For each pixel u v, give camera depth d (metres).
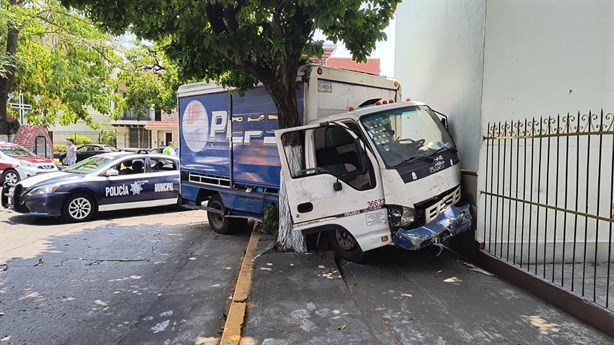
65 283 5.69
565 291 4.41
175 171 11.41
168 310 4.82
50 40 22.77
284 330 3.97
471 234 6.11
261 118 7.40
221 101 8.20
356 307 4.49
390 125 5.80
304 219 5.91
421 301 4.67
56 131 38.91
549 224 6.22
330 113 6.95
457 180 5.95
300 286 5.07
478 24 6.10
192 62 6.18
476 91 6.12
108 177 10.27
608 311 3.92
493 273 5.61
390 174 5.39
